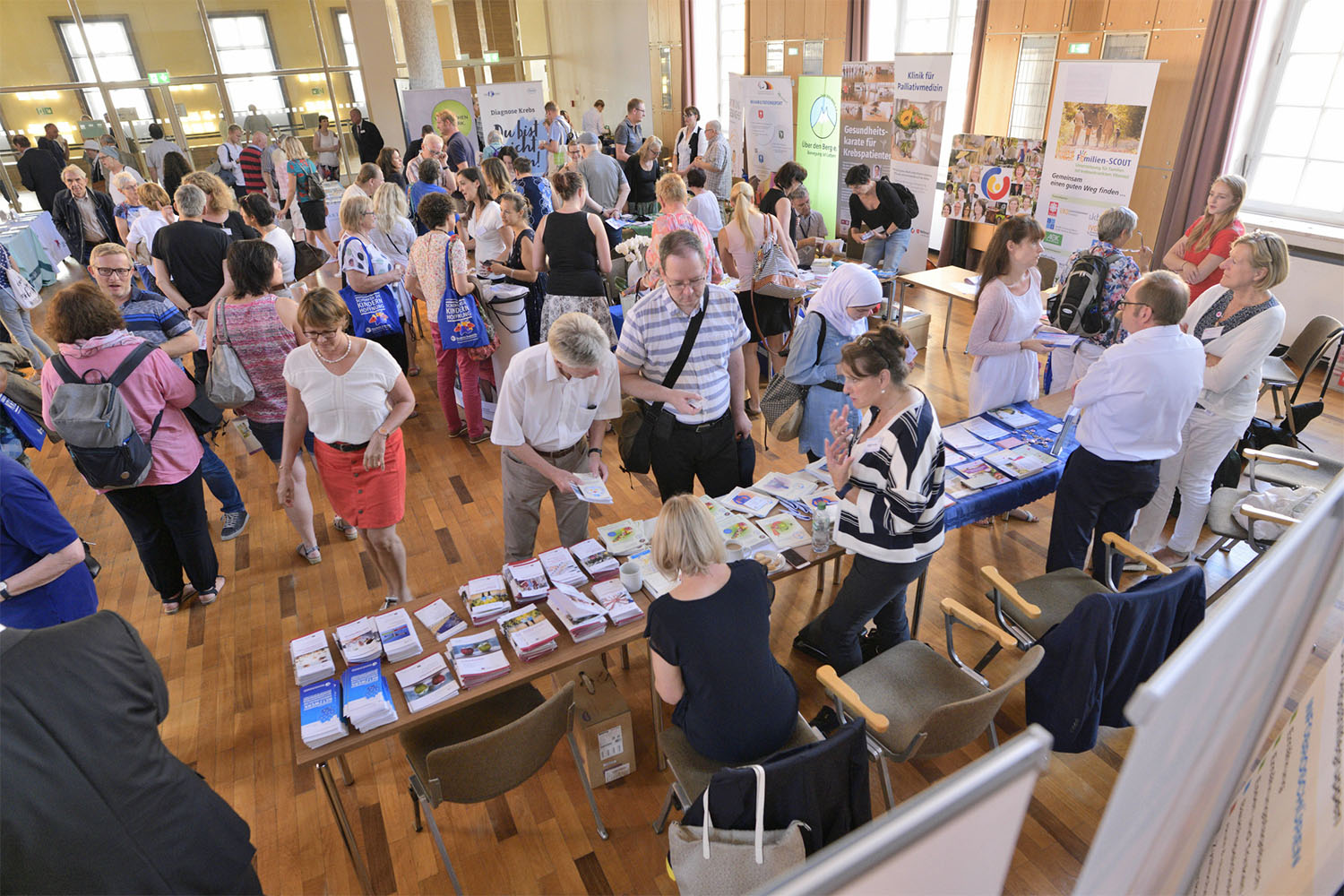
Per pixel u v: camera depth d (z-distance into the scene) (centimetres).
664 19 1269
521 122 1030
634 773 278
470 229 580
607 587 263
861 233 645
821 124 916
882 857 51
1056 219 641
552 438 293
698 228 461
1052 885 233
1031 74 688
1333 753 80
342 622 360
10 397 395
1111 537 287
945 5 805
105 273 390
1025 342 350
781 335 565
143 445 315
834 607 268
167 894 144
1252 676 74
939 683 255
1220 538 364
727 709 196
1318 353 401
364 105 1338
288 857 252
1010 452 327
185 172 791
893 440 229
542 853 250
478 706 251
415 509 448
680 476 313
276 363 355
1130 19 600
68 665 138
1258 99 574
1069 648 228
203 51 1228
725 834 176
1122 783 51
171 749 294
